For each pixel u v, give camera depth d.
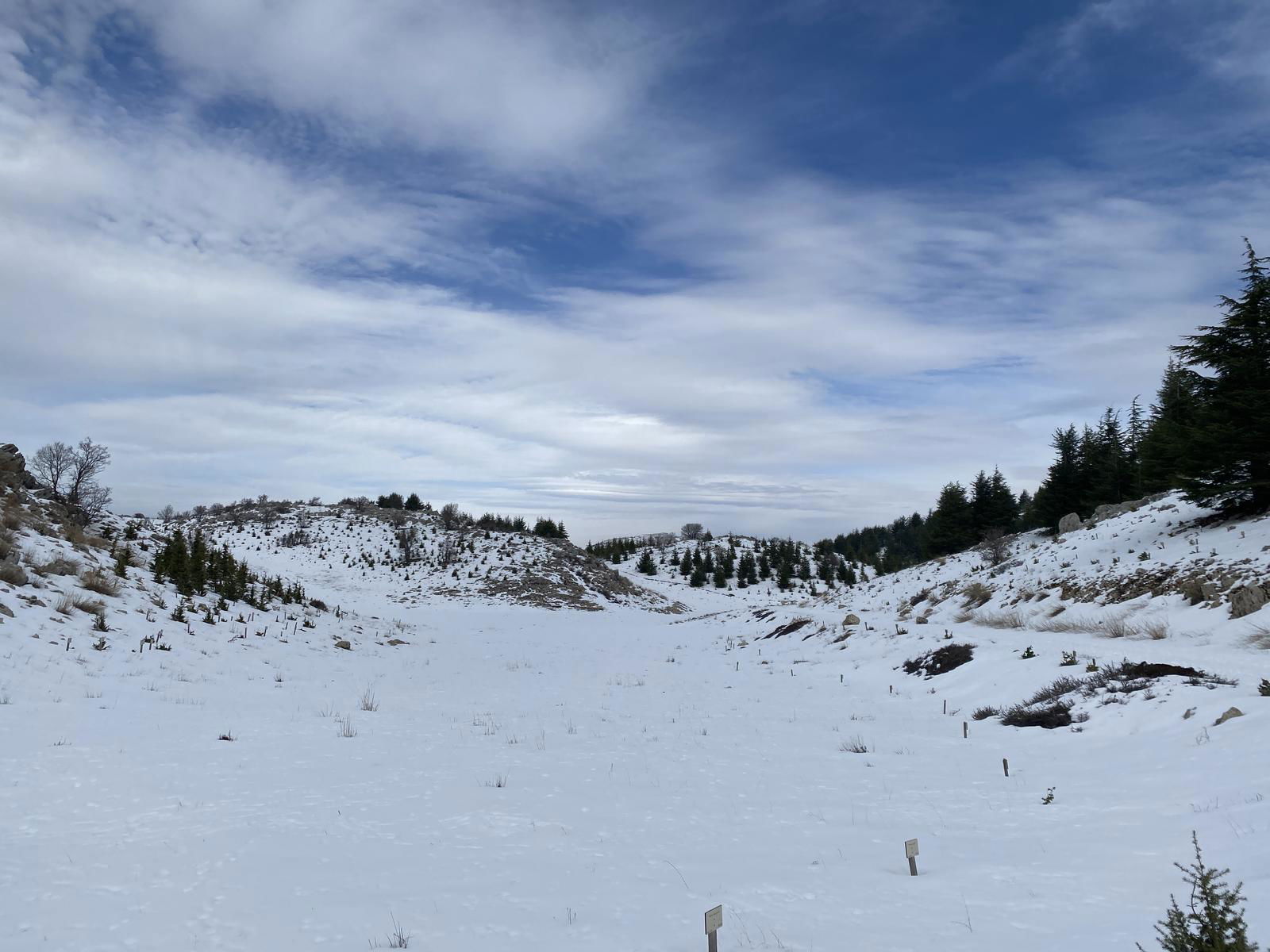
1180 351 28.39
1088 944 4.49
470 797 9.01
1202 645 18.23
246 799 8.47
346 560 72.12
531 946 4.81
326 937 4.89
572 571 72.62
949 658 21.98
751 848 7.36
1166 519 32.38
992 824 8.28
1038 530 56.62
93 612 18.30
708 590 90.62
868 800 9.55
